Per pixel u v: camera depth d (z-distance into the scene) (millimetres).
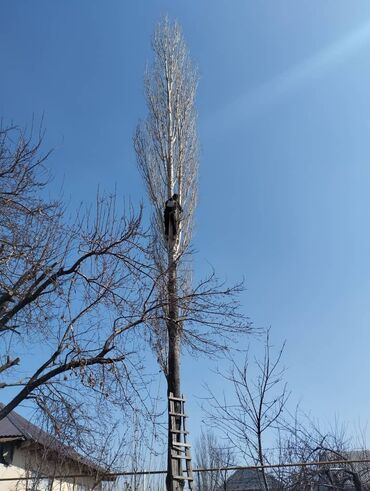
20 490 11227
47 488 10070
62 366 8836
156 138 16109
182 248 13500
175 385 11391
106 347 8984
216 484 10195
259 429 10328
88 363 8867
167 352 11641
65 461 10070
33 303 9227
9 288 9000
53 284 9086
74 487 9914
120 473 9750
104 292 9289
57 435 8938
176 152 15906
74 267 9336
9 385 9023
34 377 8812
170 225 13844
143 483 9742
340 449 10414
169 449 10516
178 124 16375
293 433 10562
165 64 17359
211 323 10438
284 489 9336
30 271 8961
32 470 10211
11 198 8953
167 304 10023
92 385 8719
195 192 15359
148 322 9750
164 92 16891
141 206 10656
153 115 16547
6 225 8906
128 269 9602
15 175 8969
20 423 15195
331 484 9469
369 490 9875
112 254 9500
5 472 13984
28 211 9148
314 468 9453
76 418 8953
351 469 9805
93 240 9438
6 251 8828
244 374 10758
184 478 10195
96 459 9742
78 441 9102
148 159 15719
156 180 15375
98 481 9727
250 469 9562
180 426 11055
